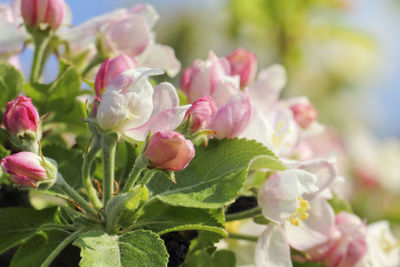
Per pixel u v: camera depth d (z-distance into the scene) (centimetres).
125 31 34
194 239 32
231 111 31
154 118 29
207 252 32
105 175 29
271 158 31
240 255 36
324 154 61
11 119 30
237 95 32
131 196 29
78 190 32
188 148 28
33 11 33
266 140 32
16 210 31
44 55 34
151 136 29
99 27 34
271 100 35
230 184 30
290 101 37
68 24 34
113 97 29
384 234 39
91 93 34
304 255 33
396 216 62
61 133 35
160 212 30
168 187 31
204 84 32
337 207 35
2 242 30
